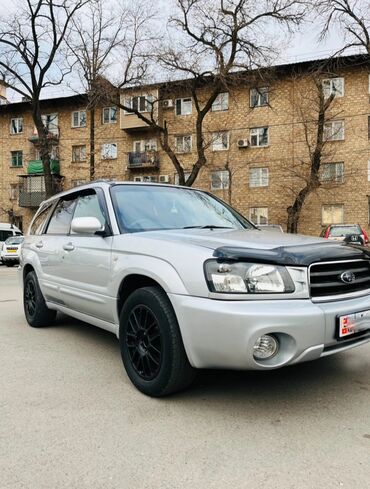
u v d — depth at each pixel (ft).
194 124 94.27
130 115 97.91
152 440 7.95
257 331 8.09
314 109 77.20
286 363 8.36
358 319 9.13
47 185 71.26
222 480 6.70
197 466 7.09
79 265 12.96
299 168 83.41
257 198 89.10
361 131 81.76
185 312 8.83
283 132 87.15
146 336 10.08
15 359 12.96
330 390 10.26
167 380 9.42
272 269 8.59
